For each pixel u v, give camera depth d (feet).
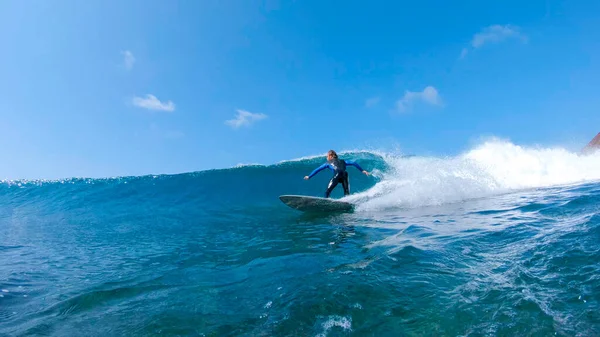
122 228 26.63
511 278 10.16
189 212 33.47
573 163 36.40
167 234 23.62
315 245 17.28
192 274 13.87
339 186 43.32
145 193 41.16
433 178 33.22
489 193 29.99
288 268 13.41
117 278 13.73
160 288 12.21
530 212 18.95
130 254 18.06
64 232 25.31
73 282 13.37
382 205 28.76
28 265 16.10
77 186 44.01
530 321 7.73
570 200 20.21
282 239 19.61
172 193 40.96
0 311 10.54
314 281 11.37
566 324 7.48
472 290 9.64
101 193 41.55
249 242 19.58
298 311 9.16
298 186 43.09
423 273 11.25
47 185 44.96
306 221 25.66
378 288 10.22
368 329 8.10
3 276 14.21
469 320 8.10
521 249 12.66
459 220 19.35
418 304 9.14
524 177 35.14
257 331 8.38
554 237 13.30
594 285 9.01
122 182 44.80
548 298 8.67
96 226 27.89
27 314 10.26
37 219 32.19
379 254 13.83
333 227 22.02
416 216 22.91
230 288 11.75
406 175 35.91
